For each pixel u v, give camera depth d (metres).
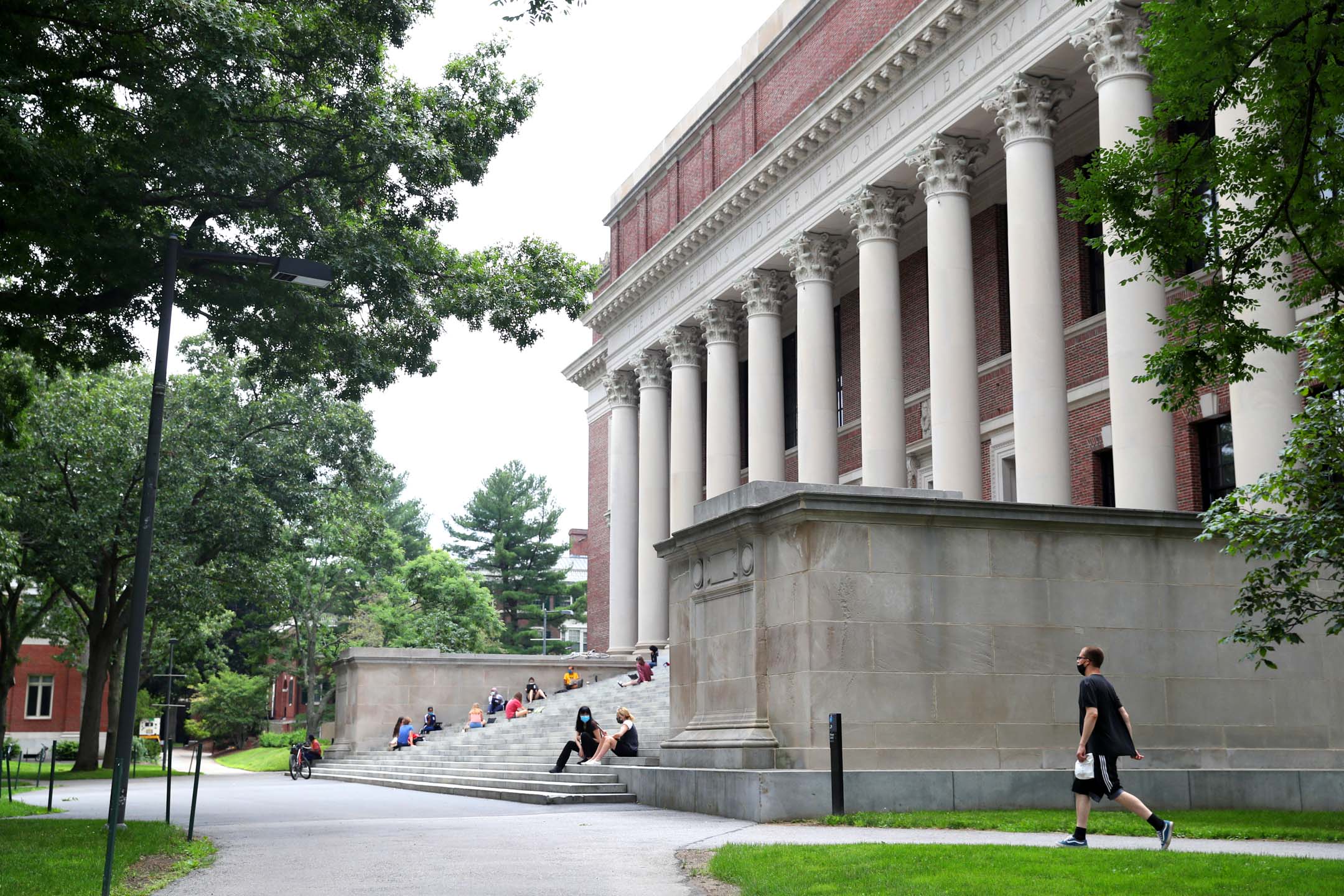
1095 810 17.55
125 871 12.56
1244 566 20.22
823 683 17.70
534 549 117.19
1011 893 9.29
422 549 124.25
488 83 25.36
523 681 47.06
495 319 26.97
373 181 23.69
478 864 12.85
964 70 32.81
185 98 18.38
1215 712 19.55
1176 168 13.83
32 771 54.62
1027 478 28.61
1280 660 20.11
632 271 53.06
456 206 25.19
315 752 45.44
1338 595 17.03
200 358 51.31
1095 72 28.09
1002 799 17.56
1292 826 15.08
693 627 21.02
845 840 13.93
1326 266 14.06
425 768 35.16
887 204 36.81
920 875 10.30
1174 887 9.45
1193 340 14.16
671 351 50.62
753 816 16.92
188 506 48.00
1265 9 12.34
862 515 18.30
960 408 32.16
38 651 85.31
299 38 22.25
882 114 36.38
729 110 48.09
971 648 18.48
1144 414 25.91
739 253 44.88
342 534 63.66
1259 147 13.51
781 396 43.75
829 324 40.31
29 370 26.75
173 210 22.86
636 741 24.97
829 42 40.72
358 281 23.45
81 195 19.33
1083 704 12.61
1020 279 29.64
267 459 51.44
